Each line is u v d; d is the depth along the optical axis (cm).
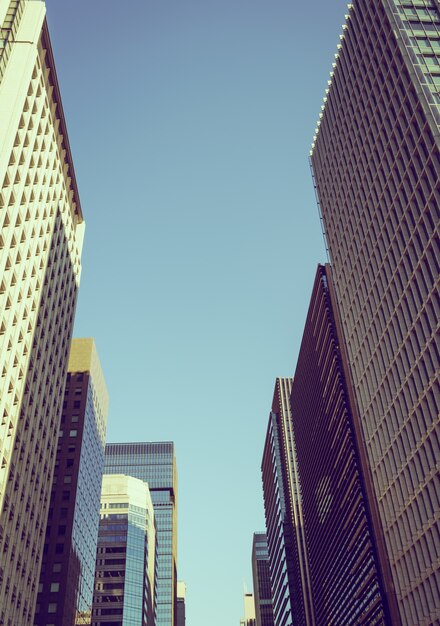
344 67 10938
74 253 10619
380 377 8931
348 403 11262
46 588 12581
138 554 19088
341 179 10931
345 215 10681
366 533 9875
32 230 8025
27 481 7606
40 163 8462
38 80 8281
